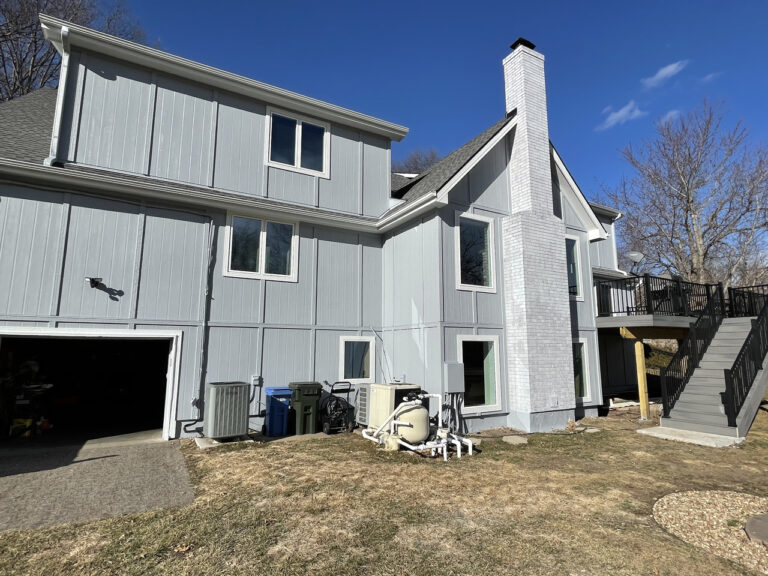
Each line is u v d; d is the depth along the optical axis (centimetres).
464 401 919
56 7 1845
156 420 1020
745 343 959
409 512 466
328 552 375
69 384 1188
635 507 492
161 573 338
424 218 975
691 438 838
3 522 426
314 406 879
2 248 695
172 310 820
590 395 1154
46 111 1011
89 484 542
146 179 837
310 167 1045
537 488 553
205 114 925
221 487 538
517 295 993
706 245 2672
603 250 1678
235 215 920
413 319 981
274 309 934
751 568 362
